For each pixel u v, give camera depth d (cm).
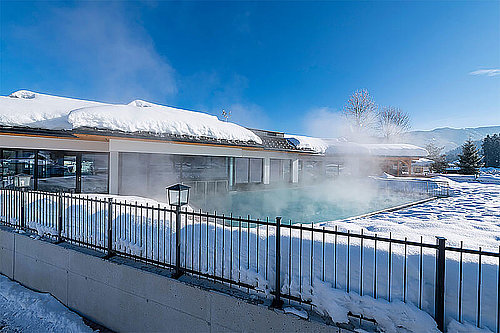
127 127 972
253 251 350
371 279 279
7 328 412
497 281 250
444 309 253
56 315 442
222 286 337
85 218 532
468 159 4038
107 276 417
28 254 538
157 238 418
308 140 1986
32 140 948
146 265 399
